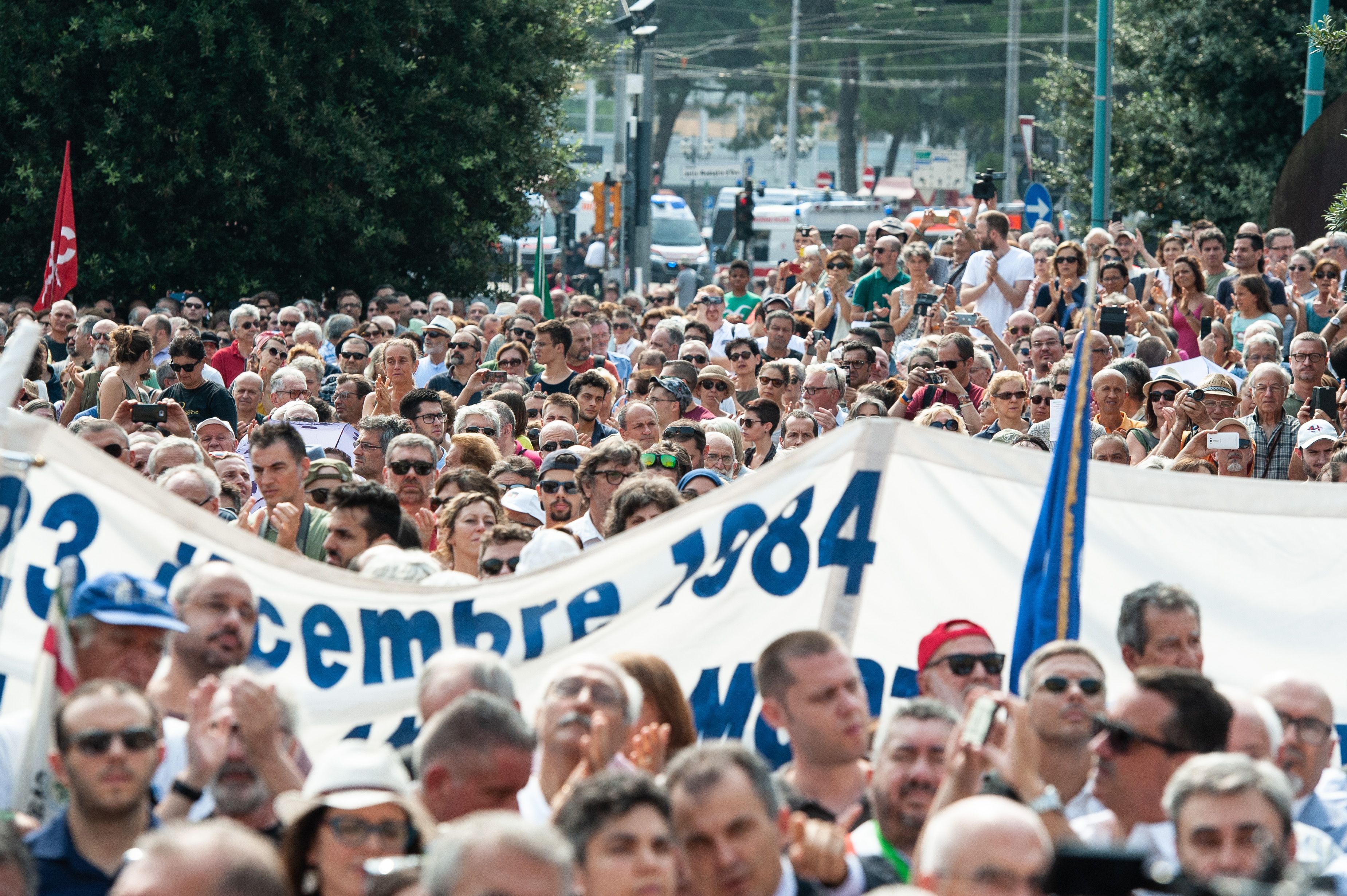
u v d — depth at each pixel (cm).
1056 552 1622
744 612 1795
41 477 1727
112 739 1233
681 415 3375
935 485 1817
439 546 2341
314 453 2962
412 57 6925
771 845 1165
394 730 1759
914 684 1795
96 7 6228
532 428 3512
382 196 6650
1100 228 5697
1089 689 1381
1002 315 4628
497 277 7494
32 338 1522
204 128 6444
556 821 1123
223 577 1520
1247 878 884
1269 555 1869
